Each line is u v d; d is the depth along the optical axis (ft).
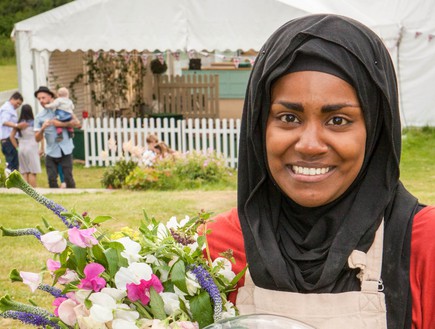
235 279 6.50
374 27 49.80
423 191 36.24
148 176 38.73
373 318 6.31
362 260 6.35
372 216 6.42
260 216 6.81
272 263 6.48
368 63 6.19
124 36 45.73
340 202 6.56
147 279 5.87
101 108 57.47
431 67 53.83
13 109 44.29
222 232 7.26
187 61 70.03
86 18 45.91
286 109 6.23
